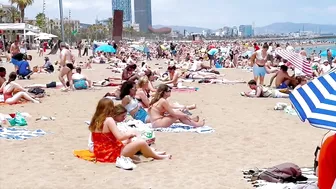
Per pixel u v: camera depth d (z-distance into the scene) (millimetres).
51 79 22266
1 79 14766
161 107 10039
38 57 43469
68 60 18812
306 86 3910
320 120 3547
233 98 15664
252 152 8195
